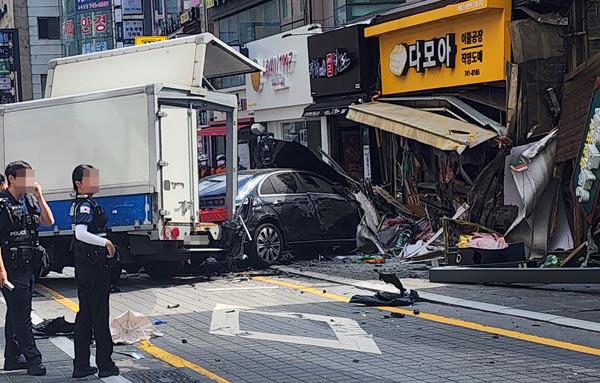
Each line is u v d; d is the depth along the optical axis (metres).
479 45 17.83
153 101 14.41
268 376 8.37
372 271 16.08
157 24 43.75
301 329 10.73
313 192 18.38
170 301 13.39
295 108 25.84
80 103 15.12
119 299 13.73
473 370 8.37
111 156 14.80
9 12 61.59
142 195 14.58
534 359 8.79
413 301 12.47
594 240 14.34
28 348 8.59
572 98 15.27
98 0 54.50
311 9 25.95
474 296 12.69
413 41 19.78
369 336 10.17
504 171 16.06
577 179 14.70
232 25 31.75
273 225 17.38
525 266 14.47
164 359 9.27
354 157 23.58
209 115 31.61
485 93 18.34
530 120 16.45
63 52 57.94
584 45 16.48
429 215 18.19
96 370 8.59
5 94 58.31
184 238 15.00
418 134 17.12
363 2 24.16
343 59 21.84
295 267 17.09
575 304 11.77
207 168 21.75
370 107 19.73
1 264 8.37
